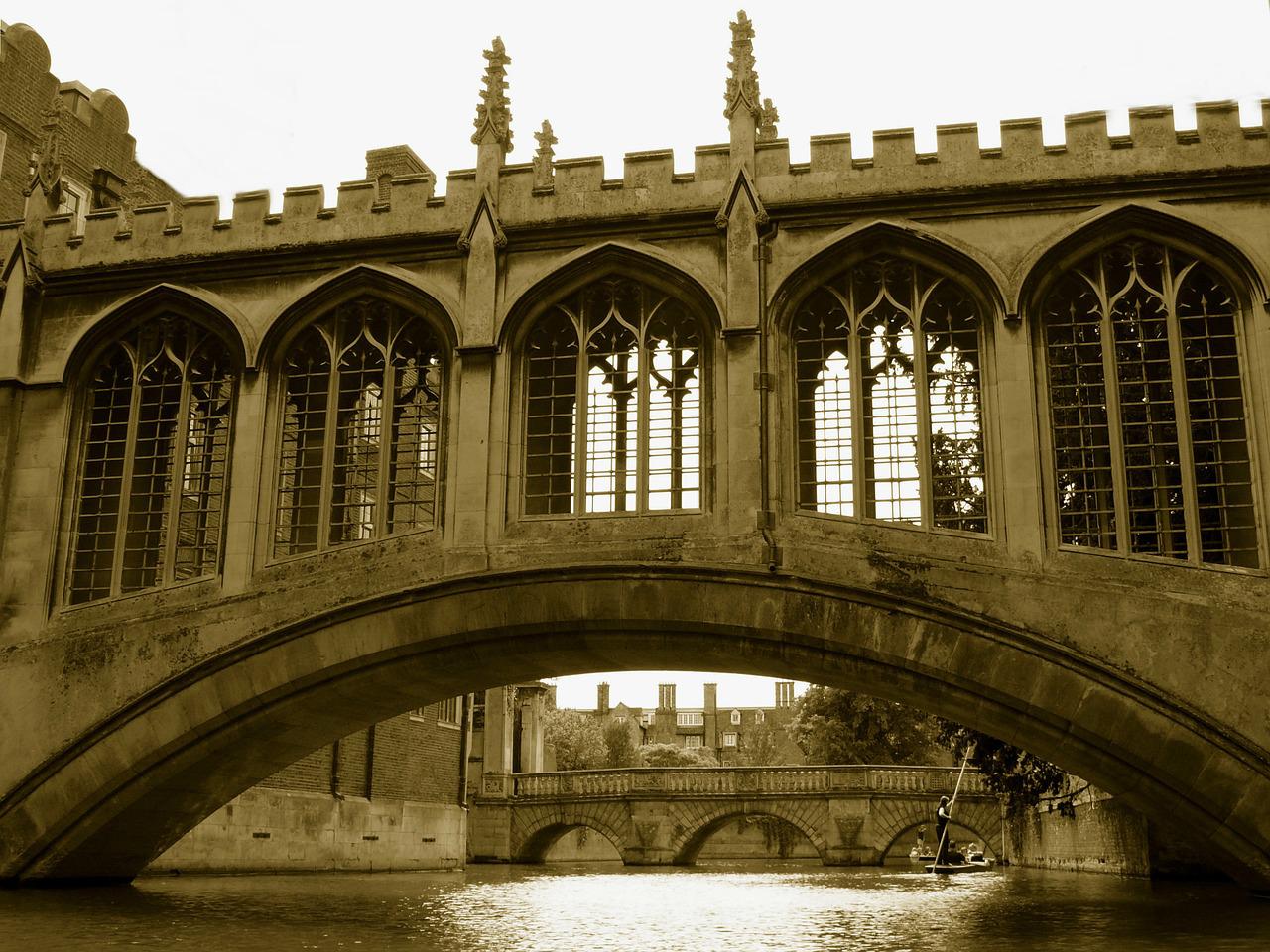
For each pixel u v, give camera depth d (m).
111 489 21.27
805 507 18.92
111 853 21.25
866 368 19.02
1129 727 16.84
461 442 19.33
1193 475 17.53
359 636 19.09
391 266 20.33
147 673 19.69
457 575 18.86
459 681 20.67
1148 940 13.76
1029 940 14.01
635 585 18.44
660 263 19.42
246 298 20.78
